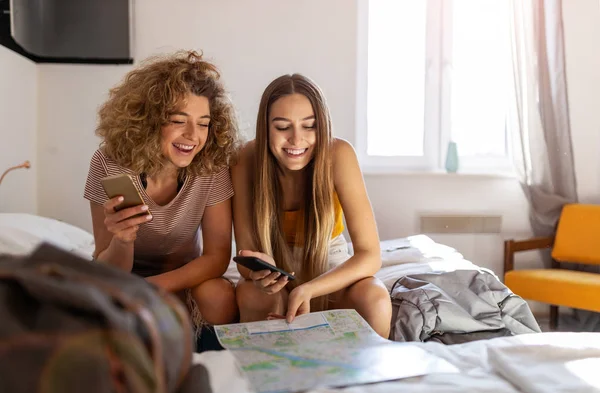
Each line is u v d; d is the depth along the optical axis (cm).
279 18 315
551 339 102
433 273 183
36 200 308
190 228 160
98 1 302
